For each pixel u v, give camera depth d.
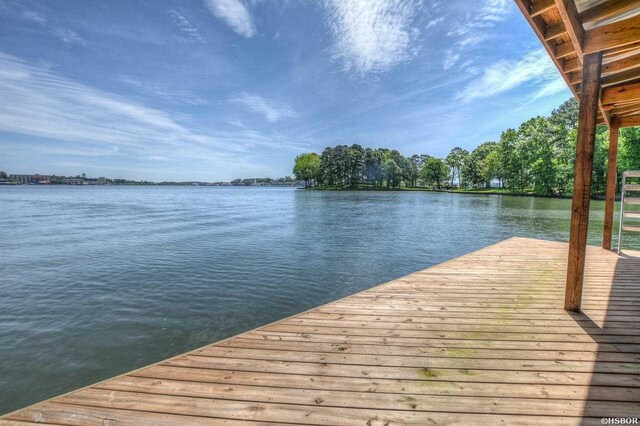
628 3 2.43
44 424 1.61
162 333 4.61
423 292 3.70
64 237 12.73
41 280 7.01
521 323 2.81
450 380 1.97
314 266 8.20
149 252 9.92
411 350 2.35
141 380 1.98
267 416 1.67
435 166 74.38
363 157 78.62
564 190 35.81
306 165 92.44
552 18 2.90
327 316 3.01
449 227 15.25
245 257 9.22
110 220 19.36
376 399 1.80
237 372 2.07
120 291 6.31
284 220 19.09
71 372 3.71
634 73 3.56
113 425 1.60
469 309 3.16
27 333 4.58
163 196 59.38
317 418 1.65
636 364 2.12
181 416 1.67
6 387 3.44
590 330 2.65
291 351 2.35
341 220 18.83
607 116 5.23
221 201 42.50
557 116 42.78
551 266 4.90
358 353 2.31
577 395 1.80
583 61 2.83
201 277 7.23
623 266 4.74
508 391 1.85
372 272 7.63
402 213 23.00
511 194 43.53
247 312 5.32
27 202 37.44
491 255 5.69
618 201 24.81
